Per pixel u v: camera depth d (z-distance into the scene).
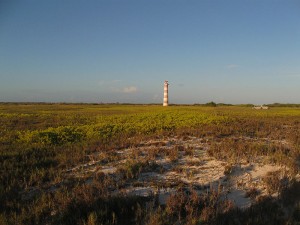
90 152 15.41
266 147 15.62
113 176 11.35
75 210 8.48
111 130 23.69
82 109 69.00
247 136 21.50
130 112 54.72
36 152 15.39
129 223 8.08
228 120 32.44
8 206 8.91
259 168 12.58
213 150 14.70
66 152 15.30
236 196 9.98
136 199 9.03
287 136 21.05
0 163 12.82
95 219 7.80
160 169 11.95
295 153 14.74
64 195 9.44
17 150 15.88
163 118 36.06
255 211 8.70
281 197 9.65
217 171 12.08
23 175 11.48
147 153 14.46
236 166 12.62
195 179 11.23
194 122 29.14
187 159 13.69
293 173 11.65
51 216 8.33
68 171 12.28
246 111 58.78
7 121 33.94
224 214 8.48
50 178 11.34
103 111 59.25
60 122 33.97
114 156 14.03
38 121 35.50
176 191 9.98
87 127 25.47
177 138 19.25
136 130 23.52
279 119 37.59
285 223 8.10
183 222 8.07
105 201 8.83
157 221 7.82
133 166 11.89
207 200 9.22
